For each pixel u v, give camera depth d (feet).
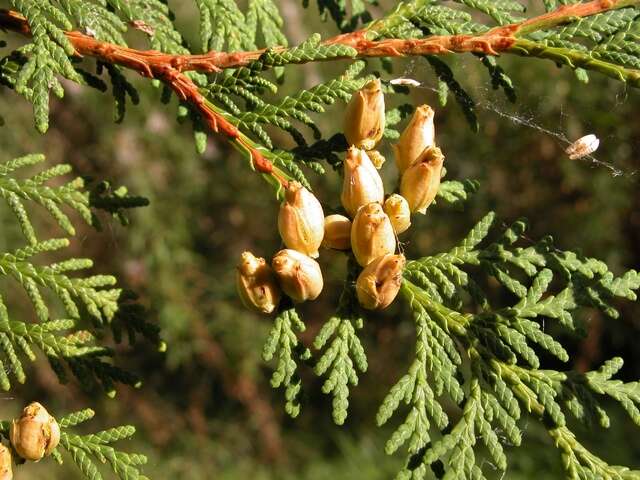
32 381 2.03
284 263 0.75
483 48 0.82
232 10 0.88
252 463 2.07
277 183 0.81
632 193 1.98
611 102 1.88
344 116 0.80
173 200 2.09
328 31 2.05
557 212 2.07
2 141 1.86
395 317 2.22
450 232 2.10
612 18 0.81
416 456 0.76
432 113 0.80
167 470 2.03
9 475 0.77
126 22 0.87
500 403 0.79
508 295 2.07
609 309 0.78
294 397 0.77
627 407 0.76
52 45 0.79
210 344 2.06
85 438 0.80
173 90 0.83
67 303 0.83
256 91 0.83
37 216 1.92
